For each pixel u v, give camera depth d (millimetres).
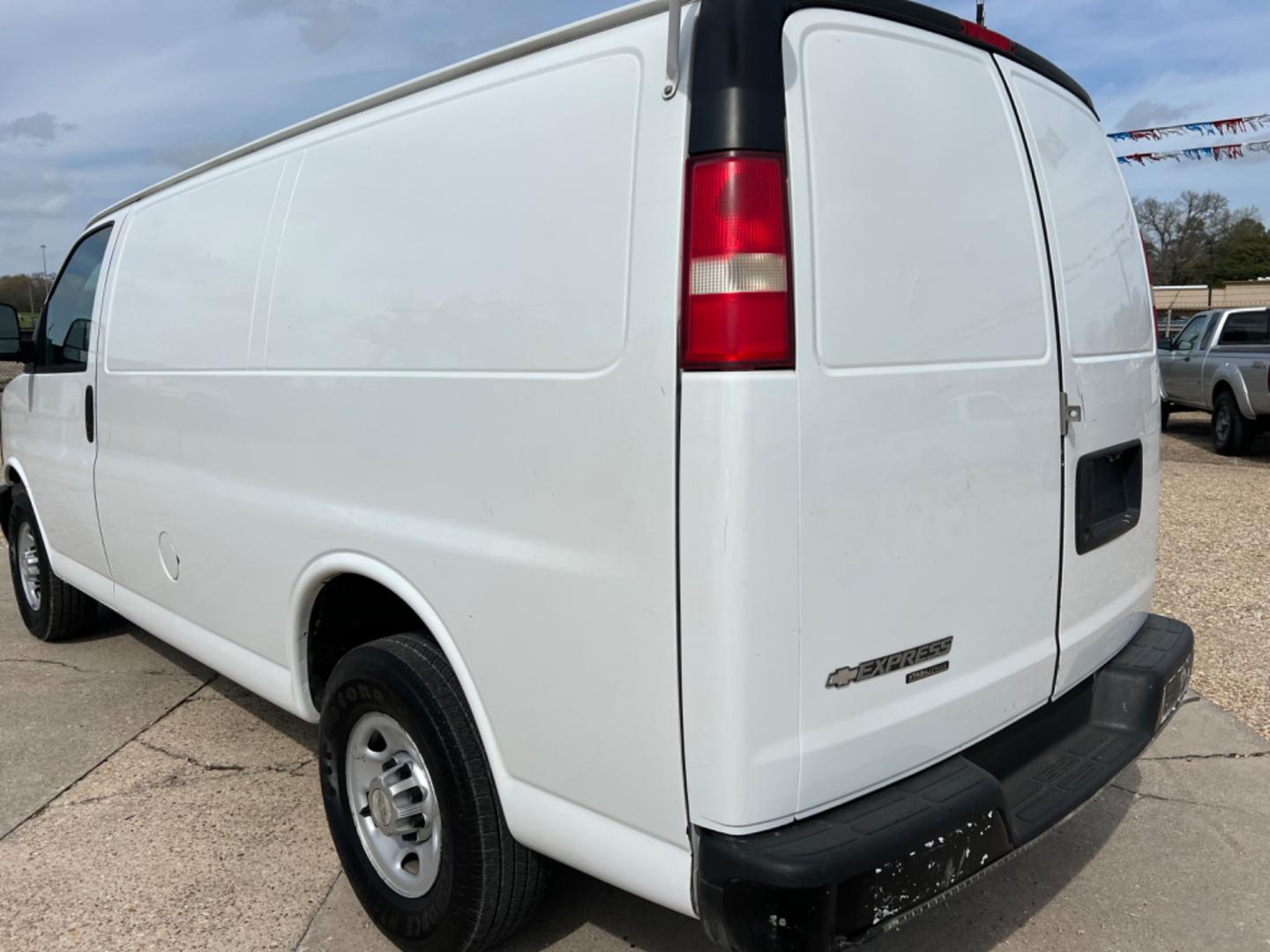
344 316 2615
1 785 3615
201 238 3336
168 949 2670
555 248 2051
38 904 2869
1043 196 2455
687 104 1839
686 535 1814
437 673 2436
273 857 3119
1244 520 7910
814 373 1830
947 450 2105
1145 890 2924
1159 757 3785
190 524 3395
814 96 1877
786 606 1820
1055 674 2535
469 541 2264
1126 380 2822
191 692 4523
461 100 2352
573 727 2090
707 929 1879
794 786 1880
